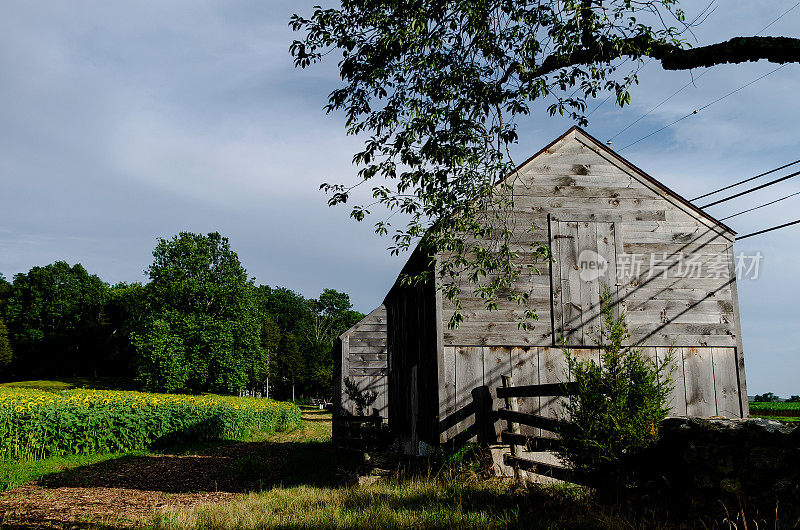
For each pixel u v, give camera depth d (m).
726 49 8.12
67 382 79.19
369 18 8.60
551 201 11.80
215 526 7.11
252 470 13.88
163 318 61.66
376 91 9.01
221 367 61.38
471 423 10.72
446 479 8.96
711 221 12.11
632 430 6.67
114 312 89.56
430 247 9.27
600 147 12.09
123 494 11.07
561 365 11.25
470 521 6.32
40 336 83.94
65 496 10.69
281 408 38.22
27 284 86.12
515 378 11.09
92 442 18.50
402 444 15.66
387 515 6.85
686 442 6.01
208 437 24.52
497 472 9.00
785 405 55.50
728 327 11.77
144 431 20.50
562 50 8.55
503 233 9.59
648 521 5.88
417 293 13.59
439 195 8.86
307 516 7.15
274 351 93.00
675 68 8.70
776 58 8.01
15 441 16.58
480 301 11.24
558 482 8.88
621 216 11.91
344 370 24.30
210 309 64.62
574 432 7.27
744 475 5.57
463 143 8.80
